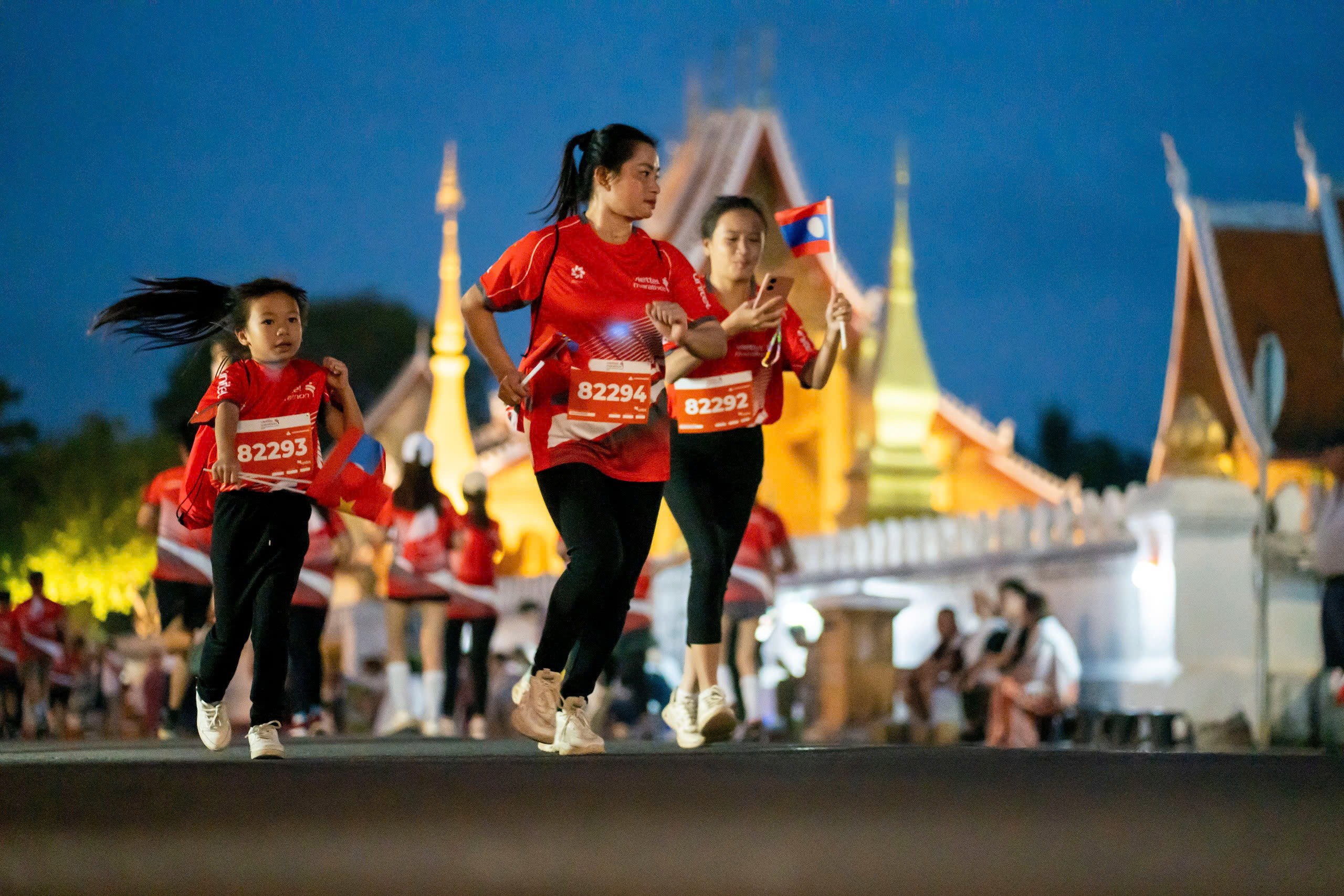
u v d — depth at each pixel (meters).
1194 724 22.44
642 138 8.84
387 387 129.75
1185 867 3.97
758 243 10.84
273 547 9.18
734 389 10.45
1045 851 4.18
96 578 85.19
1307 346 53.88
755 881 3.74
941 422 75.56
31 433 87.88
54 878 3.84
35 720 26.34
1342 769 7.36
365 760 8.44
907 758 8.41
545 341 8.62
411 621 32.28
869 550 33.88
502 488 69.56
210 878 3.82
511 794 5.54
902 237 56.81
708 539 10.41
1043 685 19.27
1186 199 55.69
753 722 17.77
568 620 8.67
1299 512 23.16
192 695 17.81
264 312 9.04
